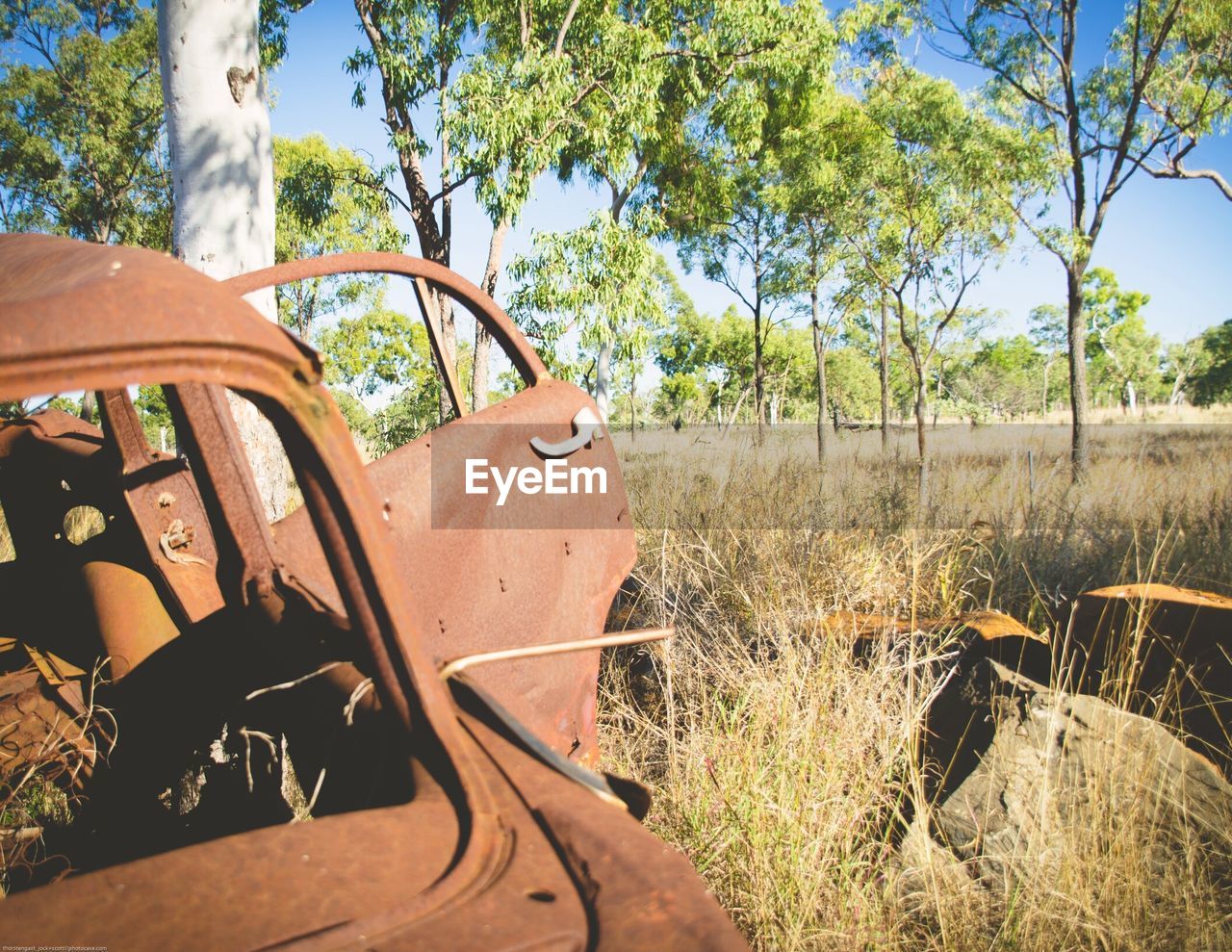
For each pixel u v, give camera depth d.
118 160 26.48
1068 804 2.85
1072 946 2.51
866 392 62.50
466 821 1.08
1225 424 27.64
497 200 11.44
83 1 27.62
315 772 1.52
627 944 0.92
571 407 2.58
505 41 14.93
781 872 2.64
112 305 0.90
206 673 2.17
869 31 18.47
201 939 0.82
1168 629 3.50
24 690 2.36
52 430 2.83
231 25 4.20
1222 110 17.20
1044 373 67.88
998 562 6.02
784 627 3.73
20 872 2.26
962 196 17.39
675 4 16.83
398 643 1.21
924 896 2.65
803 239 25.02
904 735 3.11
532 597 2.30
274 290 4.40
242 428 4.01
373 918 0.88
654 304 12.84
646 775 3.29
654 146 19.84
